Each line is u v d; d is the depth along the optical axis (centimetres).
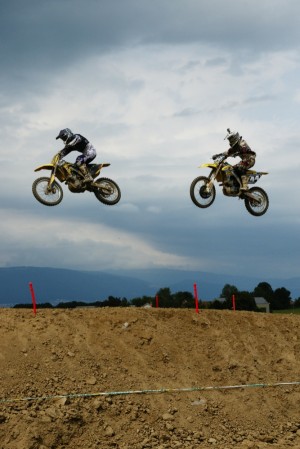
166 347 1552
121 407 1304
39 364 1354
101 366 1411
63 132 1658
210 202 1680
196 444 1271
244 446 1278
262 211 1778
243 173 1714
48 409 1216
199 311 1777
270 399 1516
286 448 1286
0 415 1165
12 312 1545
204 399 1427
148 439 1237
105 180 1739
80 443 1188
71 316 1572
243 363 1603
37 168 1625
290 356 1711
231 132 1695
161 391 1390
